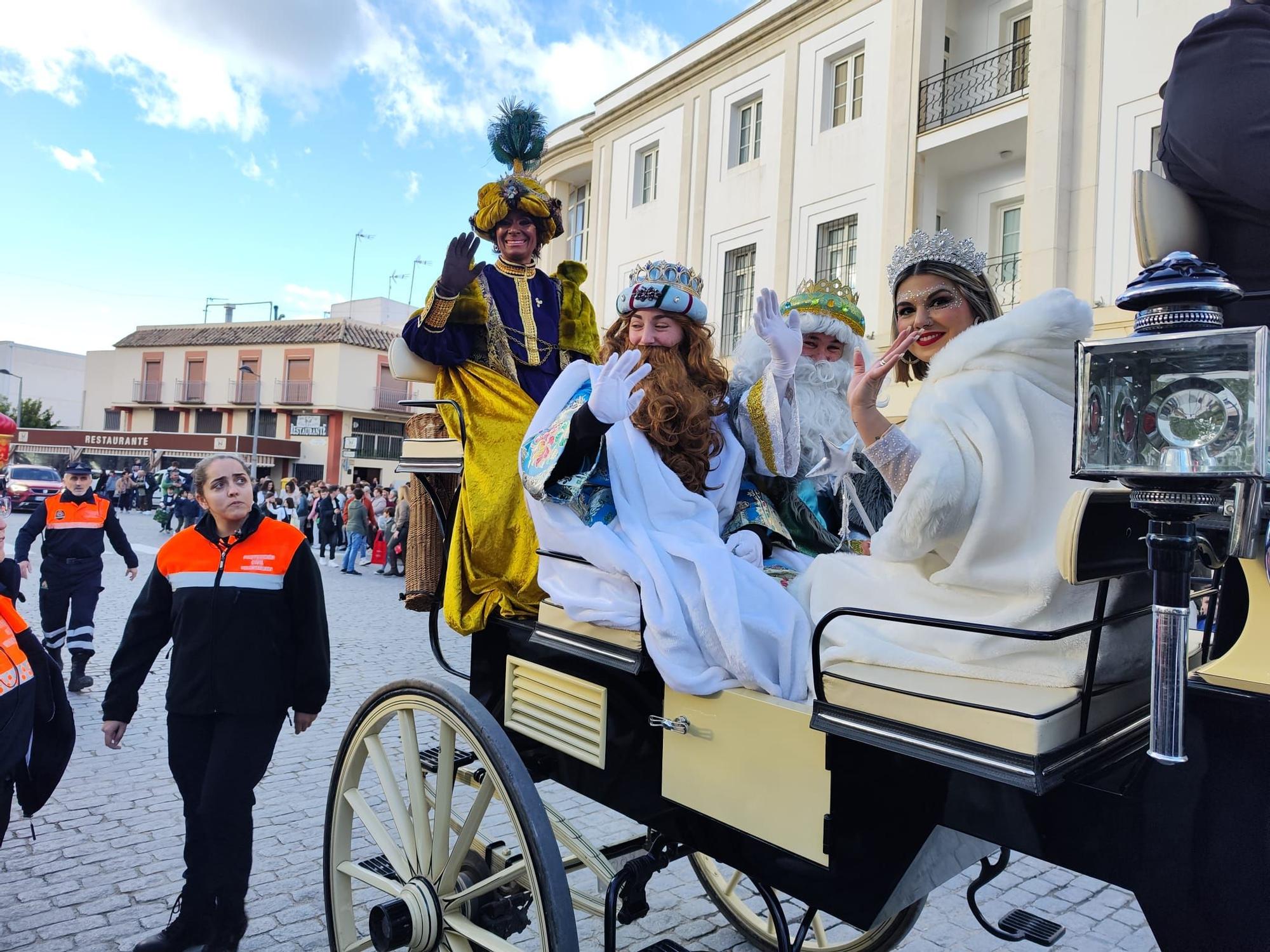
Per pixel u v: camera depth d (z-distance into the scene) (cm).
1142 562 120
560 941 165
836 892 142
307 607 276
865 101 1182
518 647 210
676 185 1450
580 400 188
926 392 153
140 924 282
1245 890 102
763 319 206
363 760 234
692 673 160
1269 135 116
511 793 177
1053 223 941
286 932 280
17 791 266
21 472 2755
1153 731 100
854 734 131
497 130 260
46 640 567
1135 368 95
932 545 144
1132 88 909
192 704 257
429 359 233
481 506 215
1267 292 122
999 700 121
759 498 219
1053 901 316
